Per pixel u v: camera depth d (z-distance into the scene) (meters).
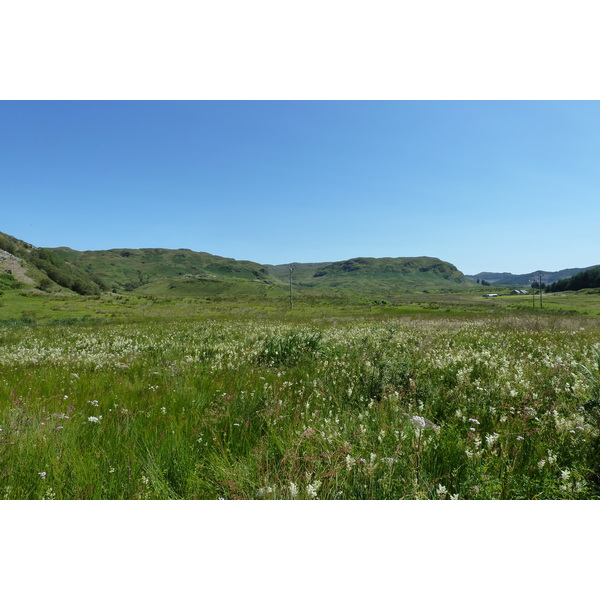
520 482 3.31
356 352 9.19
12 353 11.73
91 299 98.50
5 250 157.25
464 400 5.18
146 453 3.76
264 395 5.51
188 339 15.21
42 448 3.74
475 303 101.25
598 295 157.25
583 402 4.72
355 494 3.22
